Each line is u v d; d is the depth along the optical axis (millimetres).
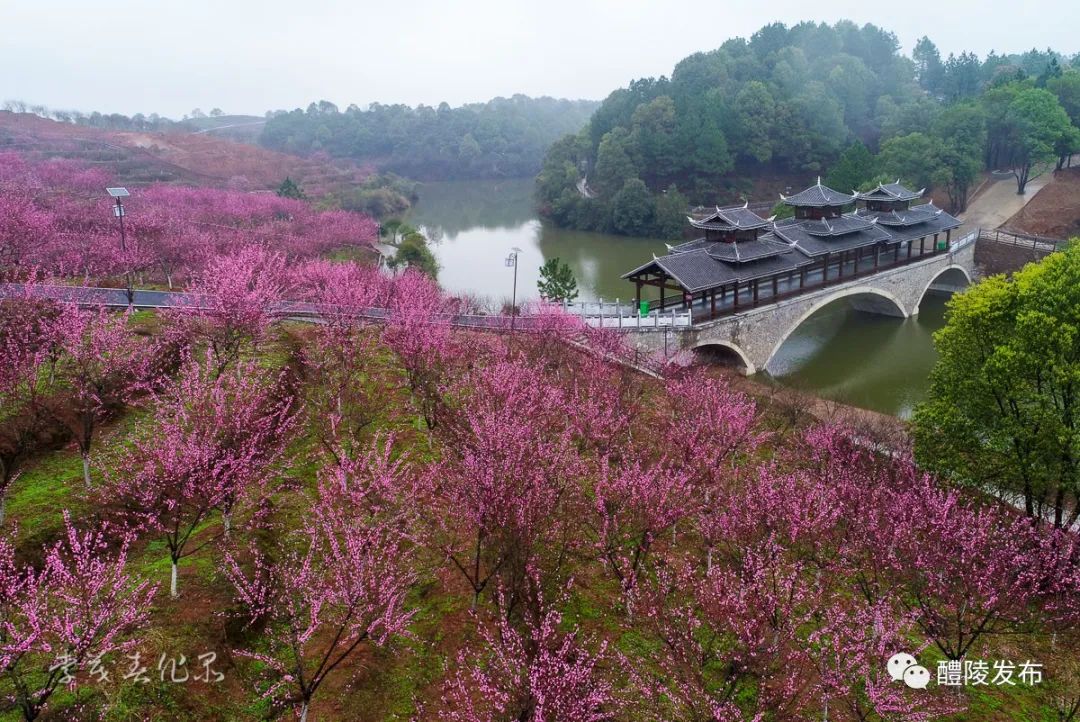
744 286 56906
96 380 22812
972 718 18141
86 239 47125
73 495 21000
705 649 18562
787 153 123312
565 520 21516
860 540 23000
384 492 20047
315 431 26672
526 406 25281
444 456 23875
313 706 16375
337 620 16750
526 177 195000
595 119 147250
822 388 52000
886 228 68312
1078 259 28266
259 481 22062
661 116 124938
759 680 17312
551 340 38188
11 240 40938
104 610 14062
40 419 22828
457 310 43344
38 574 17875
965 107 96750
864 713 16891
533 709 14328
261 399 23359
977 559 21547
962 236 85938
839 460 28641
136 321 34125
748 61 143250
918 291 71062
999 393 27969
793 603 18672
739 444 28750
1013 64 159125
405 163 188375
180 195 80188
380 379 32188
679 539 24234
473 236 115312
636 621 19688
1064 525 27953
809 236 59125
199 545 20062
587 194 130875
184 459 18469
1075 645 21281
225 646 16984
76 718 14078
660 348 46469
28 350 23234
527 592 18609
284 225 72688
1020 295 28578
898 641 18344
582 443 27406
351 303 35406
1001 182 101500
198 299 29641
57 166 84938
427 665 18047
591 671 16641
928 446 30078
